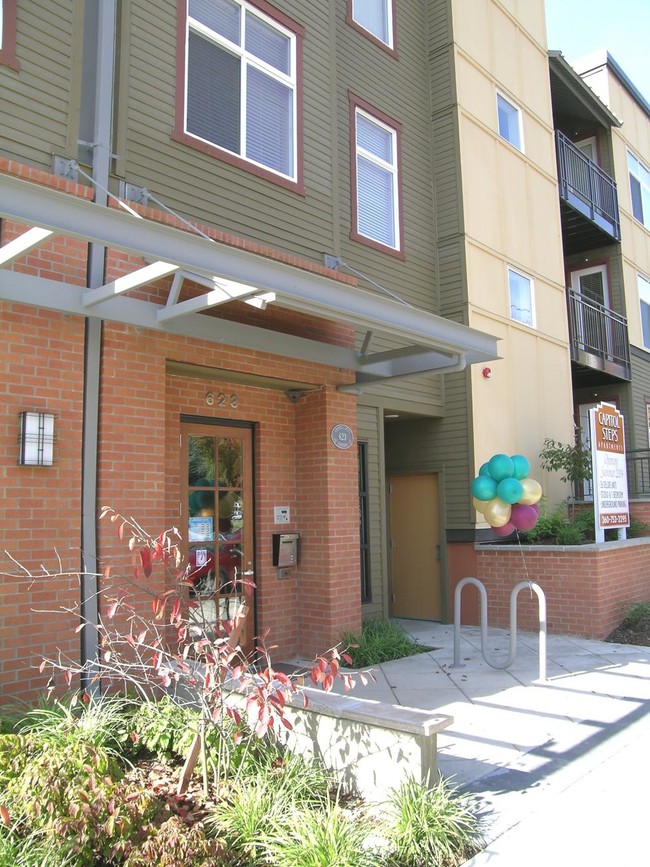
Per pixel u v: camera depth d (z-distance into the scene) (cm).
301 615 733
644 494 1375
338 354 712
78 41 551
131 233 407
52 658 479
